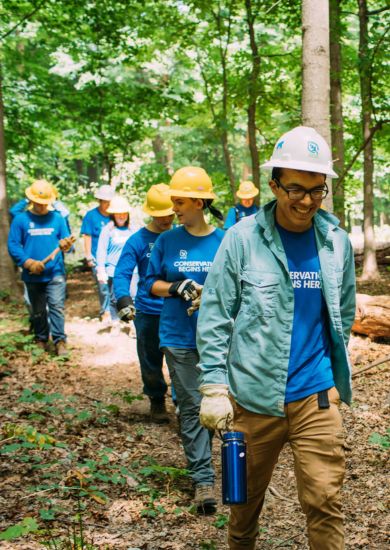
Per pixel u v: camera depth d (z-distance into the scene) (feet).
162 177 64.08
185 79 70.74
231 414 8.66
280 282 8.79
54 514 12.30
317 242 8.92
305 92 20.81
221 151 88.33
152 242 17.49
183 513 13.00
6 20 52.08
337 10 43.98
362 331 27.45
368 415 18.61
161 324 14.57
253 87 48.03
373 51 43.14
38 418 17.16
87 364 26.30
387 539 11.85
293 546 11.82
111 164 61.57
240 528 9.56
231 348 9.12
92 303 42.11
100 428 17.95
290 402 8.84
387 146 56.49
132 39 56.70
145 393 18.99
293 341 8.84
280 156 8.50
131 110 58.75
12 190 76.54
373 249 47.70
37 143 61.46
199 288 13.82
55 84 58.03
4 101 57.82
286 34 52.85
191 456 13.61
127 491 13.92
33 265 26.00
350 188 60.70
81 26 55.77
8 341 26.68
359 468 15.17
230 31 53.72
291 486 14.64
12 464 14.57
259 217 8.91
